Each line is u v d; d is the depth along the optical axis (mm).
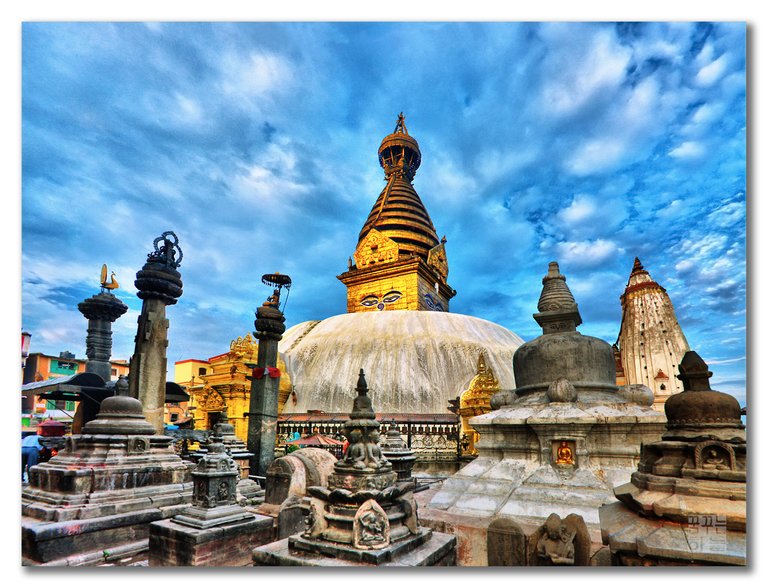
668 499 5070
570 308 11773
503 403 11406
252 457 18562
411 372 36844
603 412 9383
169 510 10734
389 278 60031
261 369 19625
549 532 6383
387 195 69562
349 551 6188
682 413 5500
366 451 6969
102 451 10984
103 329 25906
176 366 61969
